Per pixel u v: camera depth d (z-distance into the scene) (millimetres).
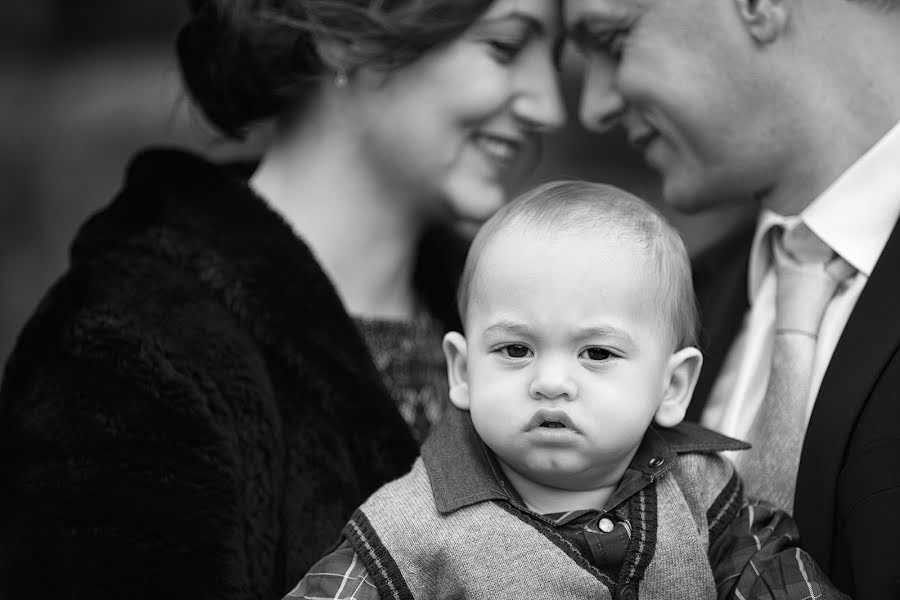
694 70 4988
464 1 5066
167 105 16250
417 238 5680
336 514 4750
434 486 4191
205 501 4426
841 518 4254
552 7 5359
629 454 4277
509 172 5570
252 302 4855
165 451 4449
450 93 5207
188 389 4527
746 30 4883
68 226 17375
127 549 4344
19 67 18609
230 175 5207
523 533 4078
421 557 4070
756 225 5926
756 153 5051
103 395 4516
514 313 4168
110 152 17594
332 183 5410
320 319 4957
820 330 4844
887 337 4348
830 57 4875
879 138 4891
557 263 4156
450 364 4500
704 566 4137
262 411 4676
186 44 5434
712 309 5684
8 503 4465
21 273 17172
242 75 5262
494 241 4332
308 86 5363
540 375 4090
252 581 4496
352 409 4910
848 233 4844
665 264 4309
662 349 4262
